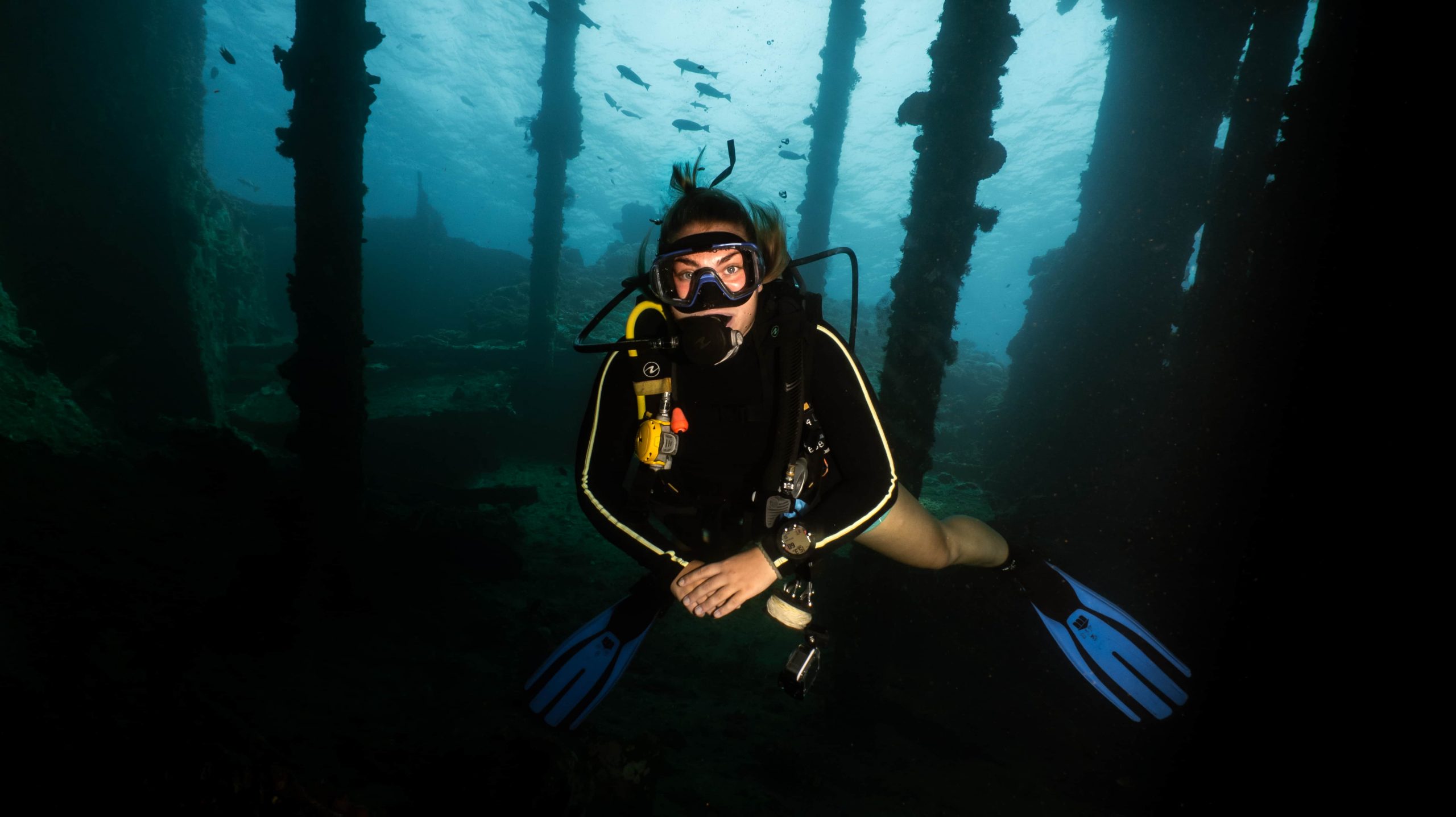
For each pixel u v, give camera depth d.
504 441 14.02
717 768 5.02
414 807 3.26
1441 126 2.32
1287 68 5.75
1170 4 6.39
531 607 7.23
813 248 13.44
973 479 13.63
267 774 1.92
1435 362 2.30
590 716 5.48
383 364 16.12
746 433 1.83
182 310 11.57
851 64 12.85
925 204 5.32
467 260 21.75
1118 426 6.84
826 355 1.79
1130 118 6.79
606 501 1.87
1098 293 7.04
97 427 9.59
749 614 8.04
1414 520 2.34
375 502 9.16
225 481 8.45
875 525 1.86
